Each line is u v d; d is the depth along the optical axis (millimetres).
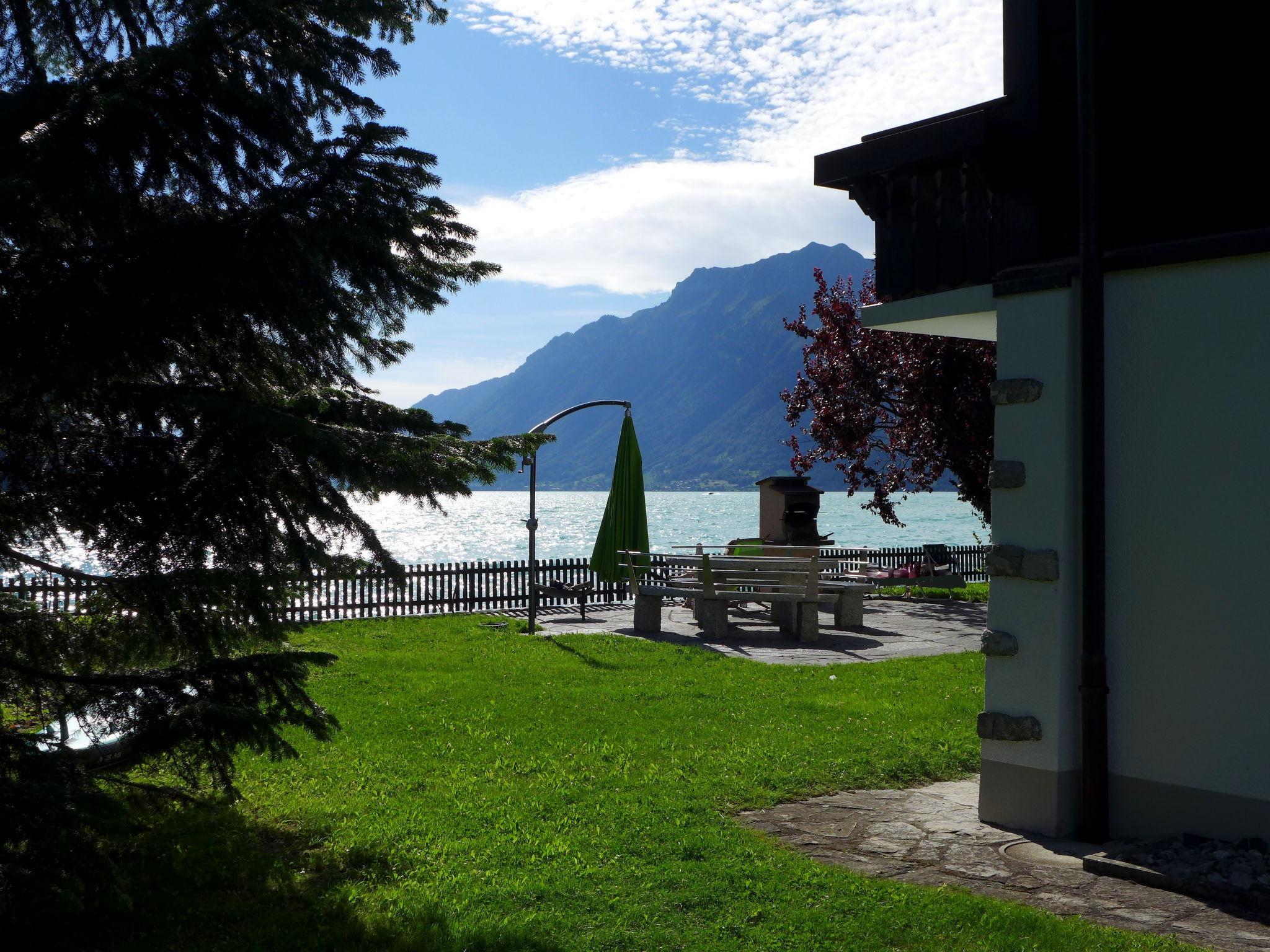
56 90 4168
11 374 4117
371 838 5875
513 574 19922
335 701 9984
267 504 4492
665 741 8461
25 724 4883
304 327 4586
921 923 4652
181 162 4430
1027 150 6773
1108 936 4477
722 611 15398
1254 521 5664
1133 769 6121
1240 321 5746
